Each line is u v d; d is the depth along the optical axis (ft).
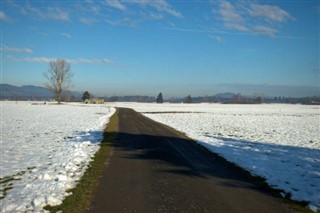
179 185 29.66
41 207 23.35
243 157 45.29
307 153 52.13
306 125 118.83
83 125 96.84
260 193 27.81
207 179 32.14
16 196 26.61
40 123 103.71
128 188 28.45
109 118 128.57
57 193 26.76
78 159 41.01
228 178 32.78
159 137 66.95
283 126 111.96
